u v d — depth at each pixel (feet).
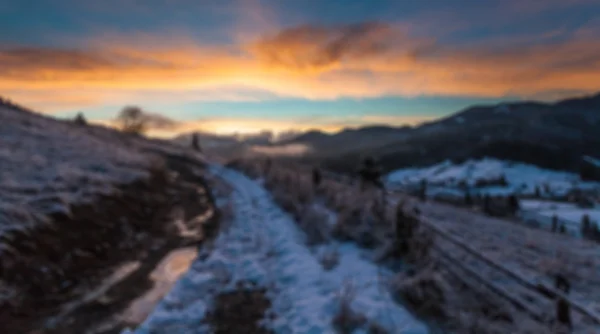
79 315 20.62
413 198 72.08
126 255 30.30
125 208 39.73
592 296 24.29
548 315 17.80
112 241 31.78
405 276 21.30
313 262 26.63
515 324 17.12
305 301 21.30
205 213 45.91
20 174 36.76
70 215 30.94
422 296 19.40
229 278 25.21
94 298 22.70
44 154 47.57
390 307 19.29
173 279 26.04
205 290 23.48
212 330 18.95
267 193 55.83
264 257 29.22
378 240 28.19
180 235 36.65
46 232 27.07
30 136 55.21
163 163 77.56
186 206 49.57
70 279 24.56
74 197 34.30
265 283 24.48
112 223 34.65
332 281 23.12
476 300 19.47
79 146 59.41
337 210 39.27
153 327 18.95
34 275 22.93
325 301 20.67
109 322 20.07
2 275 21.27
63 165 44.24
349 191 44.50
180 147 140.26
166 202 50.31
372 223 31.19
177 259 30.04
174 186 62.69
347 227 31.65
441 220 46.52
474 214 70.08
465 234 38.60
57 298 22.21
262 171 75.87
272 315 20.39
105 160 55.83
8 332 18.28
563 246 39.11
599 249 39.42
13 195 30.25
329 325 18.28
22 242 24.43
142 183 51.75
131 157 67.21
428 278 20.27
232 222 39.40
